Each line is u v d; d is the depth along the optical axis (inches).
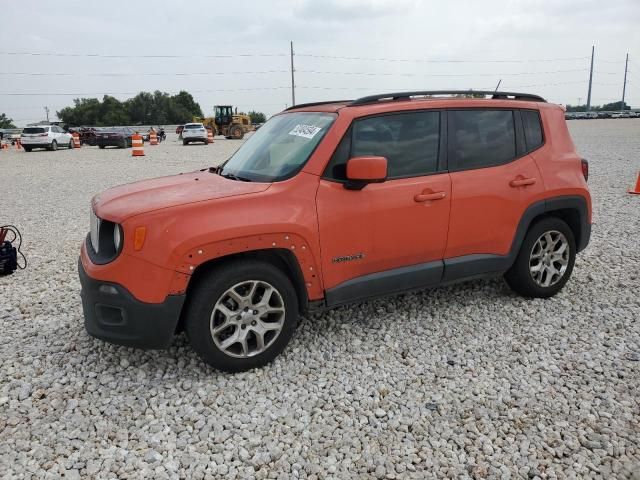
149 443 116.6
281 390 136.1
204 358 137.3
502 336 165.2
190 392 135.5
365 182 145.0
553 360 150.1
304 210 142.6
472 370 145.5
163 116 4013.3
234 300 138.5
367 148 153.9
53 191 492.1
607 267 228.2
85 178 589.3
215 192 139.9
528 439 116.3
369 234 152.9
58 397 134.3
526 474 105.9
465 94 177.2
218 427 121.1
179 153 975.0
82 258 147.4
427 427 121.0
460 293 199.6
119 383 140.3
